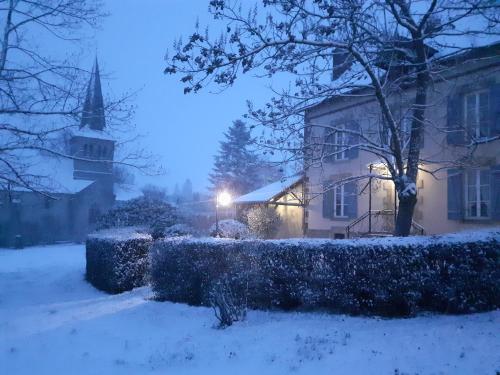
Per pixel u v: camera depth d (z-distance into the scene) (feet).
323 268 25.53
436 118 42.86
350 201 56.29
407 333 19.62
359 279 24.35
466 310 22.47
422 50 30.73
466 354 16.01
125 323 28.48
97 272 46.88
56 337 25.62
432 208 45.96
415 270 23.12
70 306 35.96
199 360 19.19
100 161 42.83
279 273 27.30
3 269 64.23
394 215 47.34
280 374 16.37
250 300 28.60
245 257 29.01
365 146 32.42
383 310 23.90
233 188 162.81
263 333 22.21
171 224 80.07
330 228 59.57
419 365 15.52
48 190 44.09
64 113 40.45
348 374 15.51
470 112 42.39
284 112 29.63
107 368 19.36
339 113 48.93
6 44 39.52
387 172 45.19
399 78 32.60
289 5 24.31
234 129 179.01
